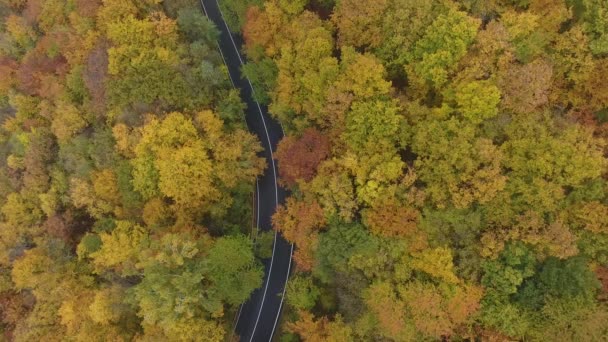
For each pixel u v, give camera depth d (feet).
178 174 161.17
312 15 157.17
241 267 165.07
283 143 163.43
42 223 197.36
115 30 177.58
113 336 162.20
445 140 129.59
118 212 177.99
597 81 131.54
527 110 130.62
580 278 120.37
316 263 148.77
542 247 125.80
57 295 172.45
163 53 173.58
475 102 129.18
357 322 140.87
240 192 180.24
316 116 154.40
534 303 126.93
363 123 140.26
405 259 135.74
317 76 148.77
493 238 128.36
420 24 139.44
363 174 138.51
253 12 167.43
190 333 151.02
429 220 133.49
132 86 170.19
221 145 167.12
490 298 130.72
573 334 122.83
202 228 171.12
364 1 142.00
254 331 178.19
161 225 170.30
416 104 138.82
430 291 130.62
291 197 164.45
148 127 163.84
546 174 126.72
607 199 124.47
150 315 142.61
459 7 143.23
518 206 128.57
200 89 174.09
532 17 132.46
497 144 134.31
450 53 133.69
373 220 136.36
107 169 176.55
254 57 177.06
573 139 125.29
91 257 177.68
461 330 134.10
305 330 152.25
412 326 132.77
